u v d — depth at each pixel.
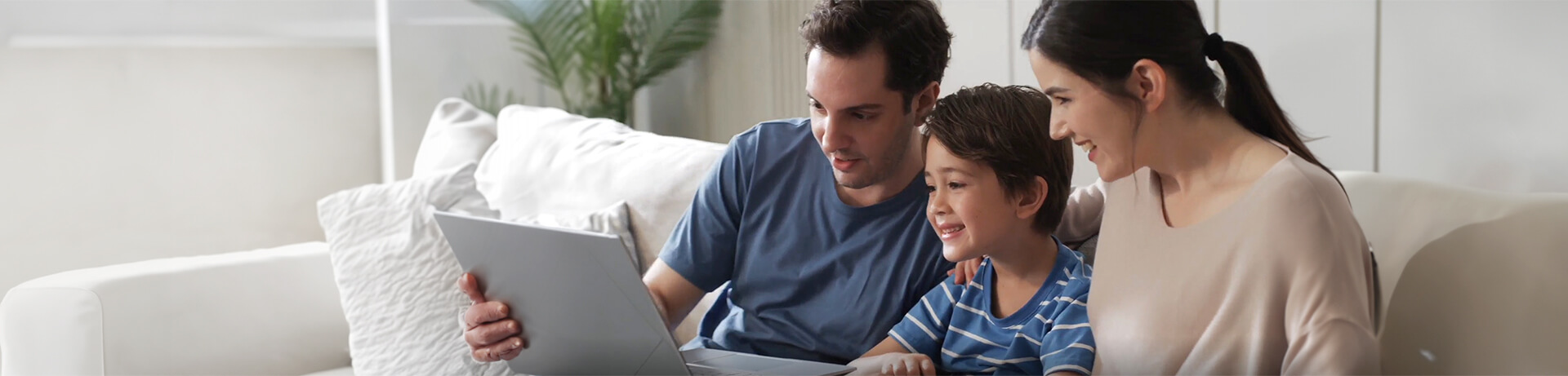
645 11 2.66
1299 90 1.17
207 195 2.45
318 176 2.59
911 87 1.10
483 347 1.17
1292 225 0.86
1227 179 0.92
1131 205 0.98
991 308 1.06
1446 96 1.05
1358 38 1.11
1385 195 0.97
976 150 1.02
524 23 2.64
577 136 1.60
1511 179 1.00
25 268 2.28
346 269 1.43
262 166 2.52
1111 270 0.99
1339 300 0.84
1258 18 1.21
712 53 2.48
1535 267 0.85
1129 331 0.95
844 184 1.13
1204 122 0.93
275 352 1.58
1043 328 1.02
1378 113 1.11
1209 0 1.26
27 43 2.22
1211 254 0.91
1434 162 1.07
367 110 2.65
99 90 2.32
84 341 1.37
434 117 1.91
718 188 1.27
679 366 1.01
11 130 2.25
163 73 2.39
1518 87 1.00
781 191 1.23
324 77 2.58
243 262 1.57
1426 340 0.88
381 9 2.58
